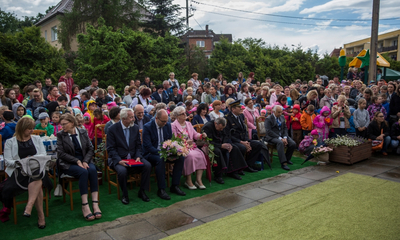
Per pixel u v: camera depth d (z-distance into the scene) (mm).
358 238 3100
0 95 6332
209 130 5363
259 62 19656
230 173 5656
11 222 3600
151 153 4738
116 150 4500
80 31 16562
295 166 6387
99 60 13133
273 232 3254
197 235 3199
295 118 7648
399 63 31781
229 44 19766
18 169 3482
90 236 3203
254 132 6570
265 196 4500
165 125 4957
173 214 3816
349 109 7621
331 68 25578
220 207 4059
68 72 8836
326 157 6395
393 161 6691
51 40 23469
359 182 5109
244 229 3338
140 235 3232
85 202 3730
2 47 11633
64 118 4020
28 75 11727
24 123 3680
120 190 4824
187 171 4855
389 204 4066
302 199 4309
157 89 9039
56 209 4000
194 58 17922
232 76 17891
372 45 11250
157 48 14789
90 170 3932
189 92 9125
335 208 3943
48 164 3609
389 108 7801
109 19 16312
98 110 5844
